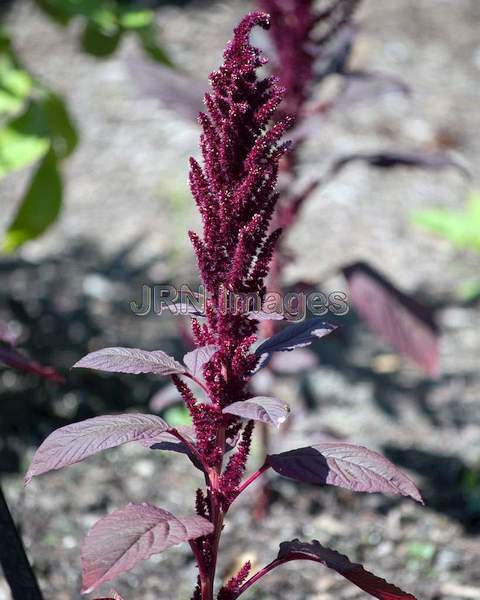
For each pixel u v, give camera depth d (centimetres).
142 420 77
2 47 146
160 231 259
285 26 136
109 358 76
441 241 254
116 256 247
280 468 77
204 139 77
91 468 168
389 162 142
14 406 180
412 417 188
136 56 147
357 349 213
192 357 78
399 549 148
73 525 150
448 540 150
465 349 212
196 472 170
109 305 224
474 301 227
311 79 138
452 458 174
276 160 76
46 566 138
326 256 246
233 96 75
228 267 77
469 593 137
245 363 78
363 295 141
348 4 136
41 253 247
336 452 77
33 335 205
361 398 194
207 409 79
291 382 199
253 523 154
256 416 69
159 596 135
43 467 73
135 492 162
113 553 67
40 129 137
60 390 186
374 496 163
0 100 136
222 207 75
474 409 191
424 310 142
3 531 87
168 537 69
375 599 135
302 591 137
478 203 170
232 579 83
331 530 153
